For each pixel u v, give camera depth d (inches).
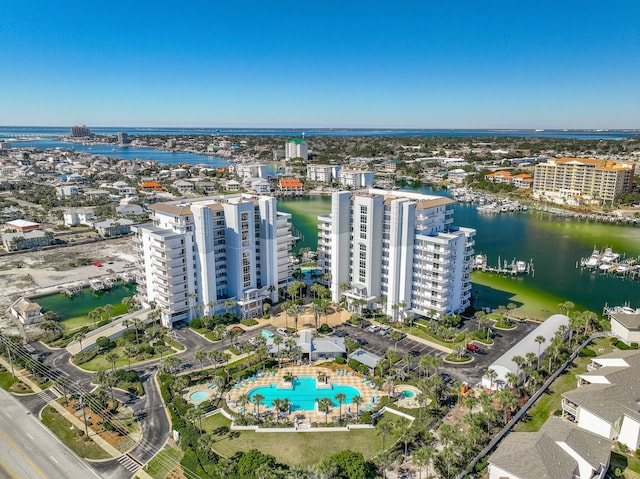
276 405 4798.2
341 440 4478.3
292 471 3806.6
